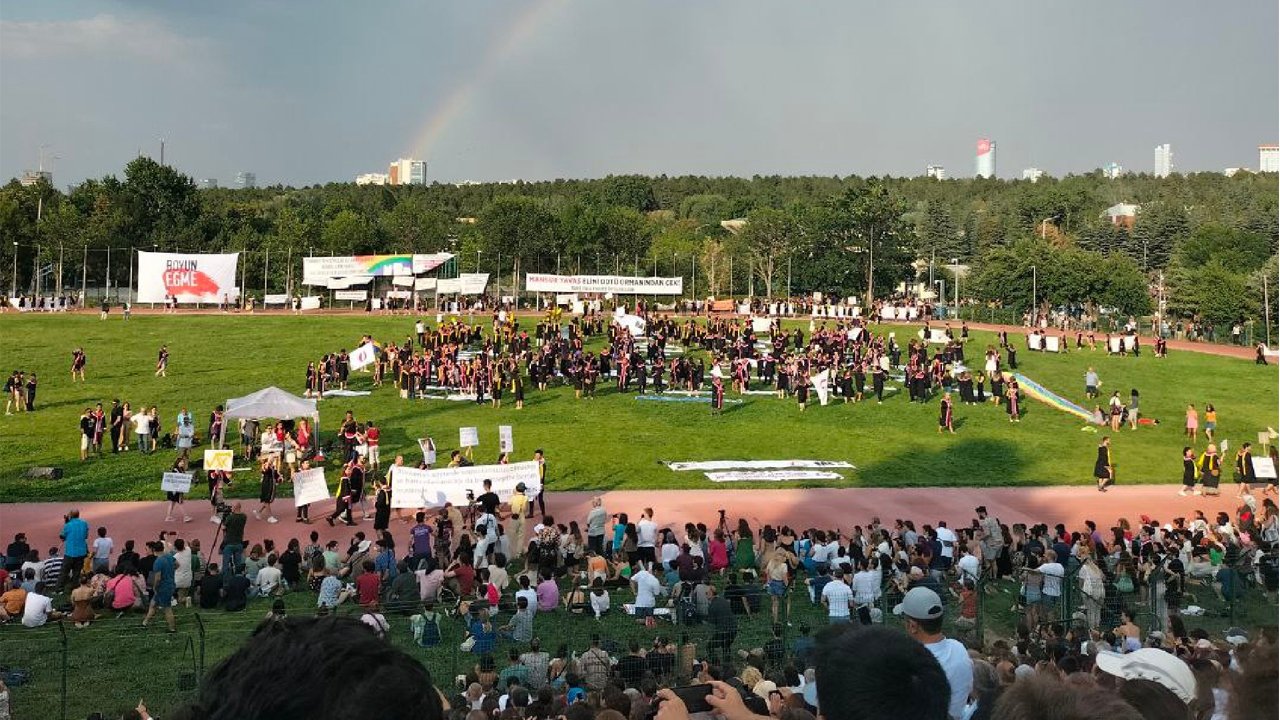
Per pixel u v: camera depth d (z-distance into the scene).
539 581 29.42
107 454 50.19
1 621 26.31
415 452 53.22
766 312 120.25
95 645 24.66
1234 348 96.12
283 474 46.84
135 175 169.75
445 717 3.02
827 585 25.66
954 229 196.00
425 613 24.84
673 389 71.81
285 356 79.38
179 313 105.25
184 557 28.62
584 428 59.66
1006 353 88.44
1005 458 56.03
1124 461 56.34
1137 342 89.25
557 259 160.38
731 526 41.16
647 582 27.17
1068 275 133.88
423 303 125.06
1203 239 175.25
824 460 53.94
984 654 17.80
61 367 72.62
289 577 30.72
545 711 15.35
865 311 121.50
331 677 2.80
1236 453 58.94
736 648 24.42
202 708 2.87
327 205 198.88
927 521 43.03
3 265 140.12
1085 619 25.91
